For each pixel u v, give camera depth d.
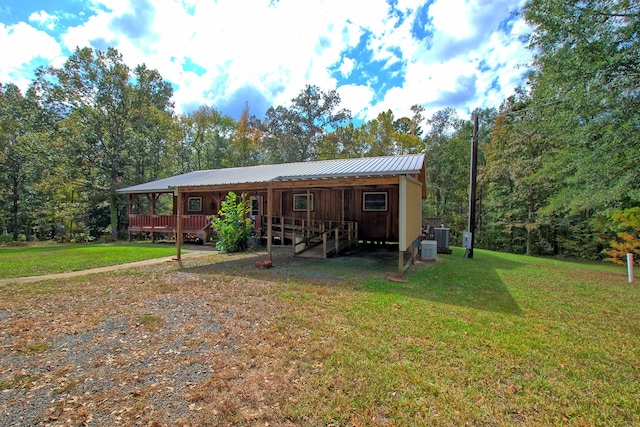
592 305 4.77
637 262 11.03
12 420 2.05
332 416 2.10
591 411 2.20
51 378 2.57
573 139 7.32
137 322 3.86
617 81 6.01
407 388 2.43
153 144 22.30
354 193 12.11
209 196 15.12
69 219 19.78
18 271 7.16
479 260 9.72
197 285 5.77
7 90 22.95
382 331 3.55
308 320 3.90
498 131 18.64
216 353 3.02
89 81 19.41
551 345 3.25
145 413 2.12
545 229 18.59
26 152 19.25
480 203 23.80
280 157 28.08
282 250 10.79
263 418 2.08
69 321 3.89
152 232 14.76
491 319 4.02
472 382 2.53
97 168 19.91
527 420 2.09
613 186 6.69
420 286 5.71
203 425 2.01
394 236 11.48
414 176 8.41
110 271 7.16
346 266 7.80
